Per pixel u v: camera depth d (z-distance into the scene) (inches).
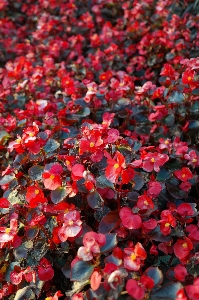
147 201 18.8
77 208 19.8
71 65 37.0
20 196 21.8
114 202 21.0
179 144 23.4
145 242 19.4
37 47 41.9
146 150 24.1
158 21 40.3
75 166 18.8
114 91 28.3
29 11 49.2
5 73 38.7
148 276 16.2
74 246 20.0
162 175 22.3
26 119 26.5
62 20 44.0
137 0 43.4
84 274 16.6
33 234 19.5
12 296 20.6
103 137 22.2
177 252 18.1
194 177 22.6
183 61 28.6
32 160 21.9
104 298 16.3
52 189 18.7
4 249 21.0
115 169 18.3
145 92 27.2
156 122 26.7
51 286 20.5
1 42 45.1
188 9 40.3
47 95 32.2
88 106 27.7
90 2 46.8
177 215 19.6
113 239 17.2
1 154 27.0
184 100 26.6
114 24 46.3
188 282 17.5
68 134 25.0
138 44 39.2
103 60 37.4
